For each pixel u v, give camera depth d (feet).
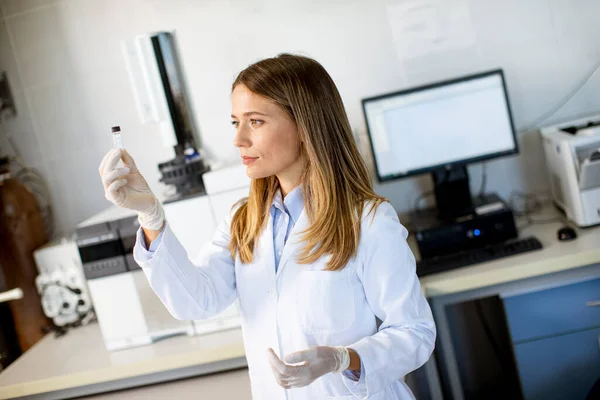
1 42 8.78
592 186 7.37
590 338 7.27
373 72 8.59
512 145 8.11
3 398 7.07
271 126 4.42
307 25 8.50
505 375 9.45
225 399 6.64
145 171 9.00
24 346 8.59
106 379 6.94
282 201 4.84
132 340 7.32
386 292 4.44
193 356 6.84
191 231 7.11
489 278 6.91
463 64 8.54
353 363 4.16
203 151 8.84
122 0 8.55
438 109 8.07
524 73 8.53
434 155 8.14
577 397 7.41
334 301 4.50
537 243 7.27
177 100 8.31
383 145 8.14
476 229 7.58
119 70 8.75
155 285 4.60
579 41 8.42
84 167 9.05
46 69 8.82
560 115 8.61
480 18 8.41
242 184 6.95
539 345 7.32
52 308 8.33
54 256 8.34
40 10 8.66
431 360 7.23
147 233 4.56
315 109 4.46
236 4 8.46
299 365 3.82
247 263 4.80
